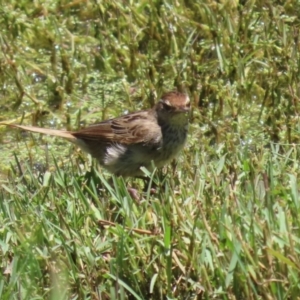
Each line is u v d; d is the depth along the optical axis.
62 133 12.81
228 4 16.27
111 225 10.62
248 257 9.17
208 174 11.59
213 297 9.34
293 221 9.95
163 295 9.73
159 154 12.41
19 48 16.58
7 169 13.64
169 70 15.59
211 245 9.52
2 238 10.62
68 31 16.78
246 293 9.12
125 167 12.51
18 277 9.64
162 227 10.30
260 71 15.12
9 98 15.55
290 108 14.14
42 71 16.09
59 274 9.80
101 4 16.92
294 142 13.36
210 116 14.37
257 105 14.64
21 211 11.03
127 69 15.88
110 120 12.55
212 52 15.85
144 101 14.85
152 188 12.24
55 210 11.07
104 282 9.92
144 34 16.38
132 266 9.83
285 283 9.12
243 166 11.52
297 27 15.89
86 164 13.02
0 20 17.02
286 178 11.34
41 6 17.27
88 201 11.03
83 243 10.30
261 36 15.94
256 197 10.41
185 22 16.27
